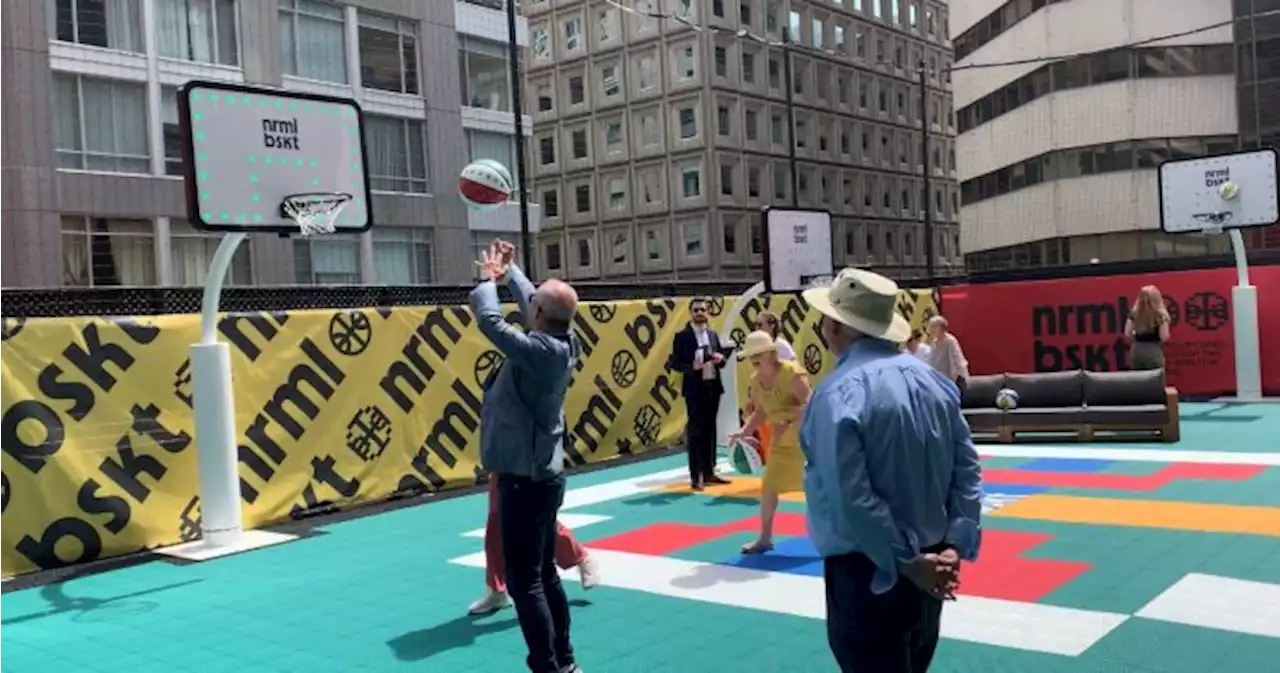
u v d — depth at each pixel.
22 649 5.62
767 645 5.11
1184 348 16.20
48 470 7.57
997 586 5.93
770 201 59.25
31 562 7.43
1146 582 5.89
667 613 5.73
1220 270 15.94
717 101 56.75
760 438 7.37
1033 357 17.33
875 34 67.19
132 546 7.99
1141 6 37.91
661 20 57.44
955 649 4.87
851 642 2.93
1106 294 16.72
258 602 6.41
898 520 2.83
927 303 17.88
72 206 26.05
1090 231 39.66
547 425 4.38
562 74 62.09
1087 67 39.25
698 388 9.94
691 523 8.29
